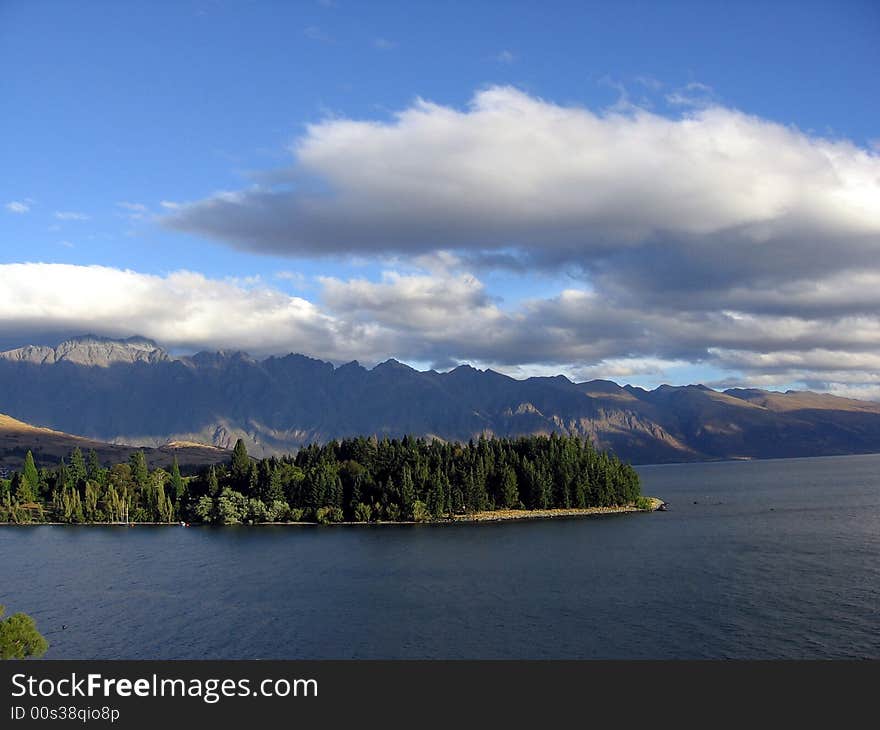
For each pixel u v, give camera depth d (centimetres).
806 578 18238
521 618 15300
